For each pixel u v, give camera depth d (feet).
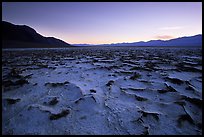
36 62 39.73
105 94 16.24
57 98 15.24
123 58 48.06
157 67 31.24
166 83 19.40
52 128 10.59
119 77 22.88
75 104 13.82
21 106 13.67
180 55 60.95
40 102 14.37
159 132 10.23
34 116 11.81
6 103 14.15
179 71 27.40
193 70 28.27
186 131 10.34
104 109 12.98
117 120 11.45
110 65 33.53
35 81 21.02
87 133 10.14
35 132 10.21
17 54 67.97
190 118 11.53
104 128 10.63
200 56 56.03
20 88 18.19
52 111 12.44
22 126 10.84
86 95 15.25
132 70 27.78
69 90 17.21
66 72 26.86
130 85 19.29
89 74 25.12
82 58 49.06
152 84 19.49
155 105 13.76
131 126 10.77
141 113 12.16
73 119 11.63
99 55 60.95
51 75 24.75
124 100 14.84
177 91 17.06
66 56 57.16
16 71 27.09
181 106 13.12
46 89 17.81
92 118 11.75
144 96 15.85
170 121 11.33
